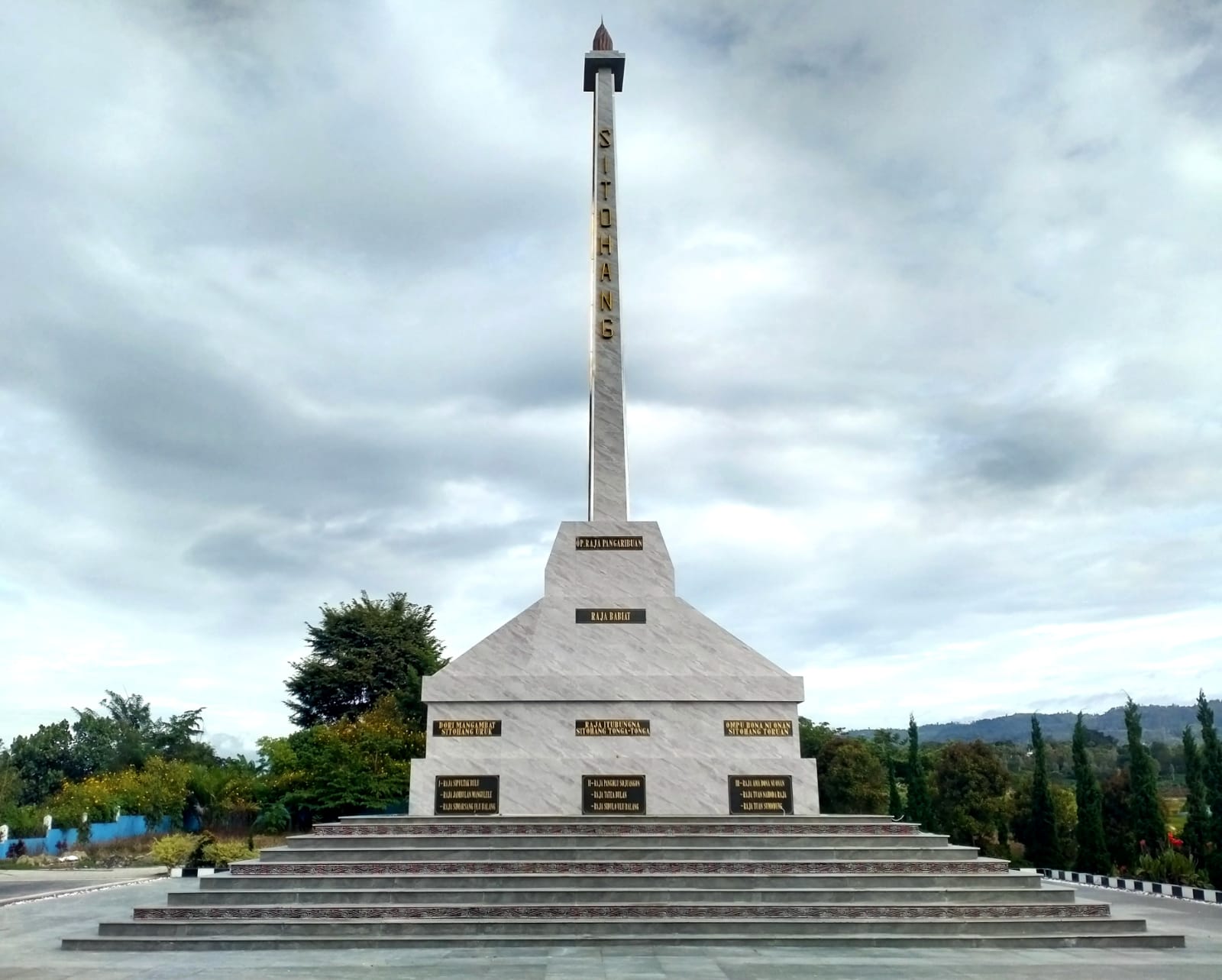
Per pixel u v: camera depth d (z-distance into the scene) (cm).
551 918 1794
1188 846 3441
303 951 1672
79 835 4881
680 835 2100
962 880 1927
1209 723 3272
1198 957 1627
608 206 3050
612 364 2886
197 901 1844
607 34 3195
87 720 8188
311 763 4647
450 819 2166
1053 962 1567
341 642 5944
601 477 2786
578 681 2491
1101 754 9456
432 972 1457
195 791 5797
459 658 2541
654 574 2641
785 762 2438
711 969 1479
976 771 4788
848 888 1897
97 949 1703
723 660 2544
